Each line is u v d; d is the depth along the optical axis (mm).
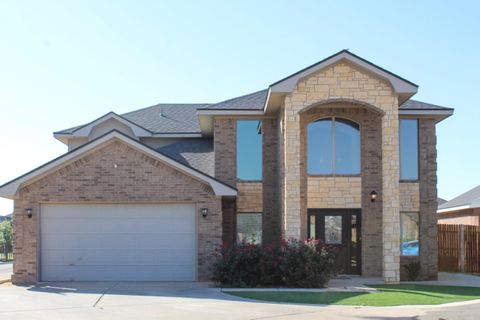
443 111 21688
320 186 21125
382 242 20312
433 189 21938
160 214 19297
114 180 19172
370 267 20828
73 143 25172
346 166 21312
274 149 22250
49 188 19062
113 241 19172
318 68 19406
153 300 14438
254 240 20422
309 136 21391
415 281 20875
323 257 17797
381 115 19719
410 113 21672
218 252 18688
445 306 13734
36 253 18828
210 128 24266
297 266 17641
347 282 19328
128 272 19094
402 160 22062
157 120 26641
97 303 13883
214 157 22375
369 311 12867
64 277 19016
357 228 21156
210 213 19125
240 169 22344
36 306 13398
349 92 19516
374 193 20969
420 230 21781
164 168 19266
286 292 16281
